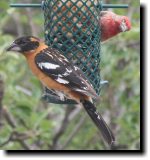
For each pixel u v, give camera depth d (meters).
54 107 12.26
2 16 12.08
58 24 10.12
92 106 9.30
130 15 12.55
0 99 11.09
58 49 10.15
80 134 13.02
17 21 13.25
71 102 9.89
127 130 12.02
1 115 11.26
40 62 9.52
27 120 11.41
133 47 12.83
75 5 10.05
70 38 10.12
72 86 9.29
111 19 10.50
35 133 11.30
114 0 12.90
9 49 9.64
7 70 12.03
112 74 12.59
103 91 13.02
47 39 10.25
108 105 13.05
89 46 10.17
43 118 11.71
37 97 12.05
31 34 13.09
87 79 9.45
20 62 12.55
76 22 10.09
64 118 12.23
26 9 12.88
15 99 11.58
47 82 9.49
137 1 12.58
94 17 10.20
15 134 11.26
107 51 12.31
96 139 12.90
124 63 13.18
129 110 12.28
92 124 12.97
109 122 12.89
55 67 9.44
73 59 10.15
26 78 13.28
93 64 10.23
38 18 12.70
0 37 11.77
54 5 10.11
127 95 12.95
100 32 10.45
